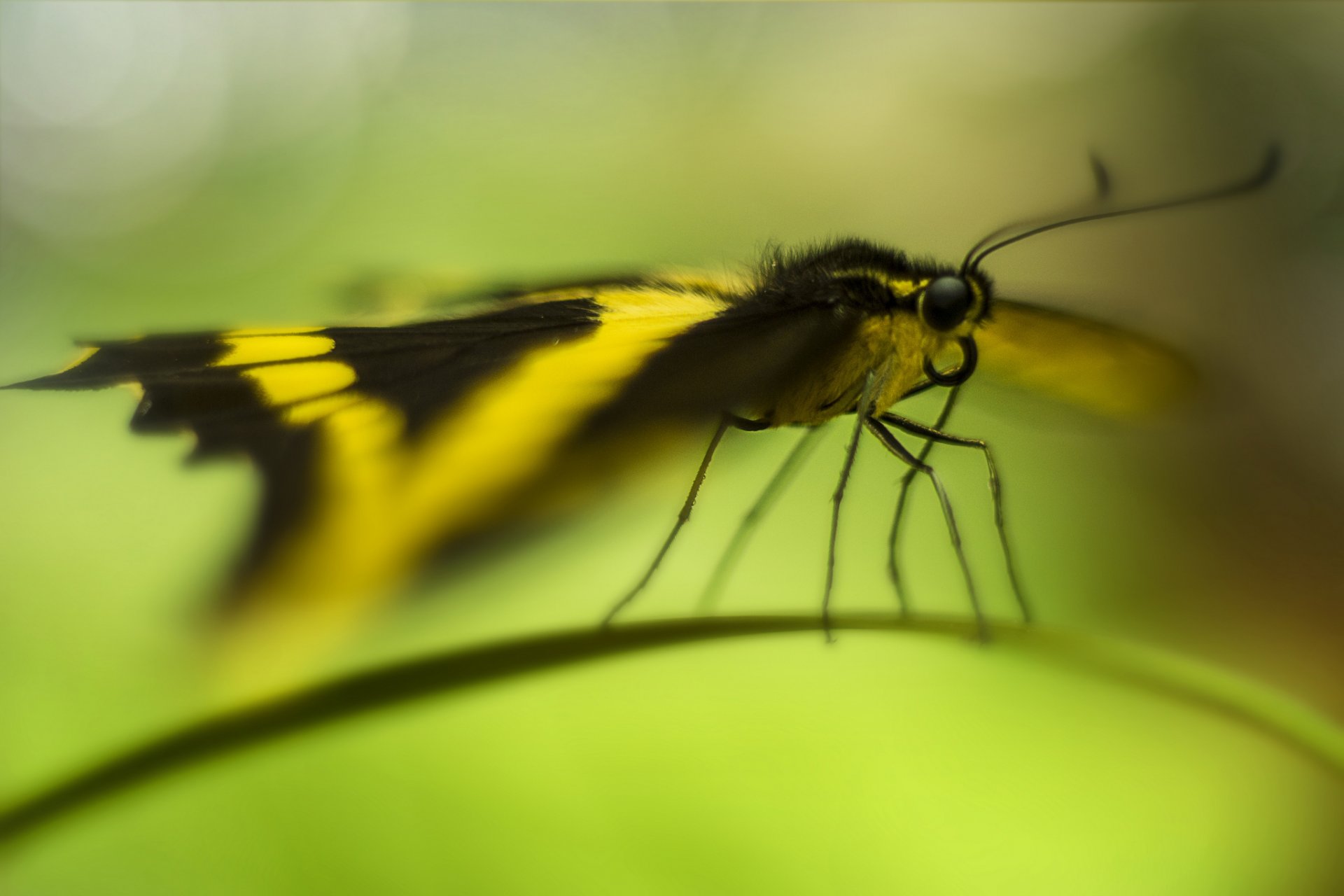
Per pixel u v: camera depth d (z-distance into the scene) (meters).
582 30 0.27
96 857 0.19
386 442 0.19
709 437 0.20
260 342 0.19
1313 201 0.30
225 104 0.24
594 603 0.20
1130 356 0.21
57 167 0.24
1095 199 0.20
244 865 0.19
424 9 0.26
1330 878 0.19
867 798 0.19
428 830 0.19
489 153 0.24
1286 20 0.34
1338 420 0.24
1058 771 0.19
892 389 0.20
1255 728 0.18
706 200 0.25
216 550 0.18
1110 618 0.21
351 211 0.23
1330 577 0.22
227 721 0.18
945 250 0.24
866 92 0.30
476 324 0.19
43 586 0.20
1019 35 0.33
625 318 0.20
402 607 0.19
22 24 0.25
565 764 0.19
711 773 0.19
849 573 0.20
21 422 0.20
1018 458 0.21
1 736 0.19
